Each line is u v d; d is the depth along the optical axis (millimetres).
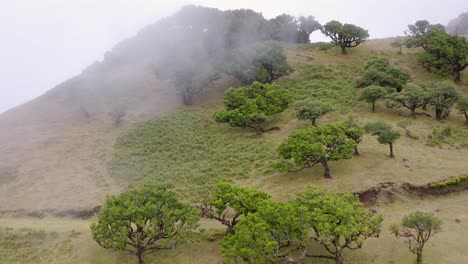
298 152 31000
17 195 37125
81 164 42906
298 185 31562
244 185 33656
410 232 22500
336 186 30062
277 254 20641
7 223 31641
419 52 61531
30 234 28391
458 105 41562
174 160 41094
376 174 31250
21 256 26359
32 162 44469
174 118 51375
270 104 45469
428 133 39062
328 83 54656
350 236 20984
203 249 24797
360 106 47438
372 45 70062
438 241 22922
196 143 44062
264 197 25031
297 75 58625
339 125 34219
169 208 24594
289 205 21375
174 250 24922
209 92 58531
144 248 23625
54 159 44812
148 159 41906
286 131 43156
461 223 24891
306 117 41125
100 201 33844
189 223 23719
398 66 58844
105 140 48562
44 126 56344
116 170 40125
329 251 21219
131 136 48062
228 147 41781
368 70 51375
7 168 43094
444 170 31438
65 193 36375
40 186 38531
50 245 27141
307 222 20906
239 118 43469
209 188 33906
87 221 31375
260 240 20016
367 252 22719
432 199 28703
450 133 38625
